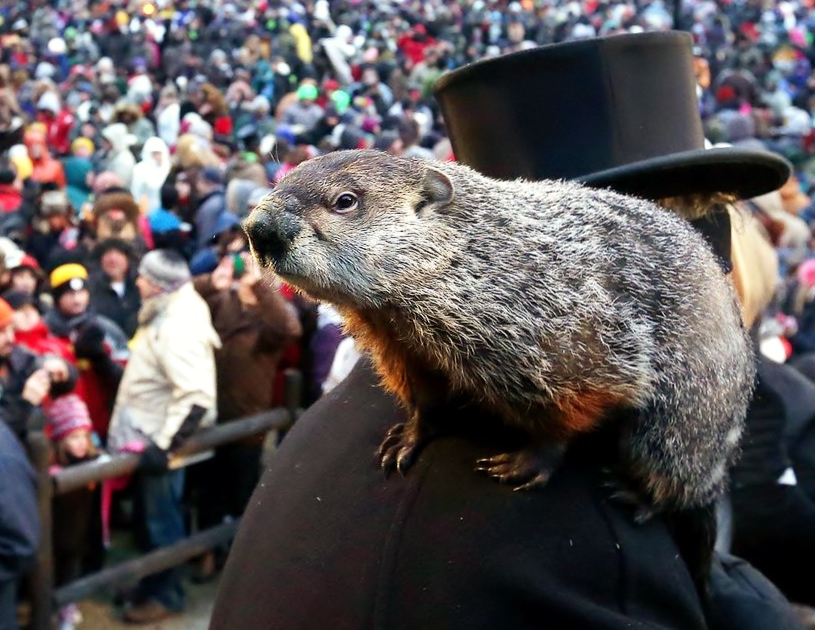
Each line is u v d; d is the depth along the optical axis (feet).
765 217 19.53
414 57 91.61
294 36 89.56
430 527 5.63
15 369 18.47
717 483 7.22
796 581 11.21
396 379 6.79
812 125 65.92
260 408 21.31
